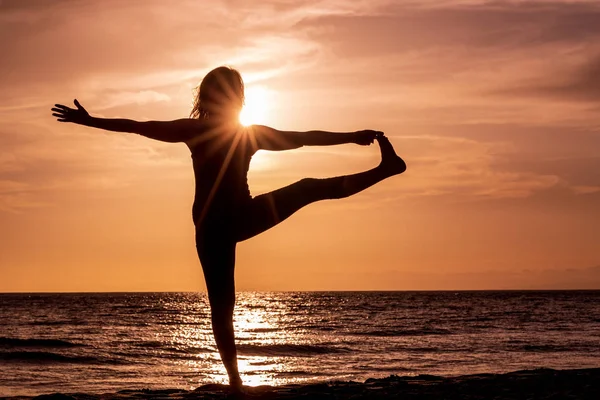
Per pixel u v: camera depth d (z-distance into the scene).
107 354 27.14
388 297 157.12
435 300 125.12
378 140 4.45
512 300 122.75
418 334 38.81
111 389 17.89
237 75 4.59
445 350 28.59
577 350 28.08
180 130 4.35
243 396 4.79
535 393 4.92
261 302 118.62
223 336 4.71
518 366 22.25
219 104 4.49
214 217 4.42
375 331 41.94
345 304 103.50
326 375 20.41
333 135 4.44
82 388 18.03
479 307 86.88
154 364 24.16
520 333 38.50
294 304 104.75
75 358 25.69
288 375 20.31
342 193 4.39
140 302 112.69
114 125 4.12
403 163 4.39
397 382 5.72
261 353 27.80
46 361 24.84
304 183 4.43
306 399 4.79
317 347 30.02
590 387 5.06
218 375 21.08
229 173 4.40
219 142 4.41
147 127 4.25
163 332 40.12
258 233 4.47
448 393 4.97
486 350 28.42
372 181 4.38
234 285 4.66
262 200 4.40
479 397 4.82
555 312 69.88
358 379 19.19
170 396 5.28
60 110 4.03
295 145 4.45
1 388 18.12
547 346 29.88
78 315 62.34
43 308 81.25
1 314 64.19
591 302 108.06
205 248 4.52
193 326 46.03
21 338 34.28
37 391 17.45
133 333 39.28
